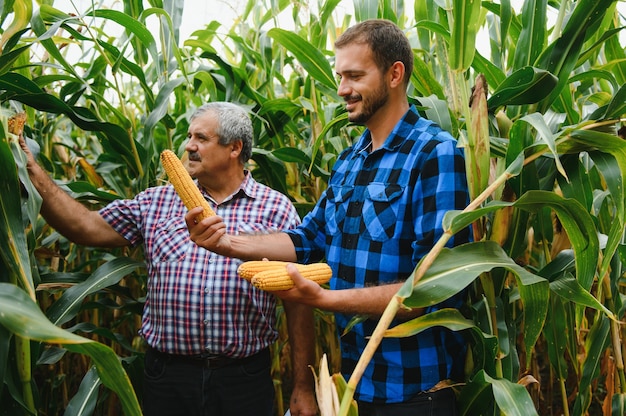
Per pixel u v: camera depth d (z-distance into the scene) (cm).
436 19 265
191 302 212
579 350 277
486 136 170
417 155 173
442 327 177
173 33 254
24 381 152
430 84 237
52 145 342
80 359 338
